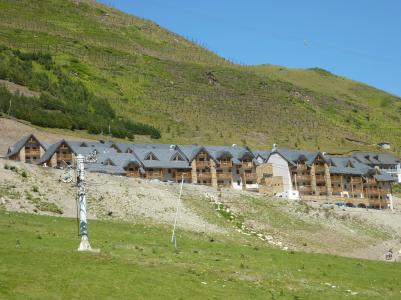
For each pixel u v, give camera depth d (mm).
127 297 42812
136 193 114500
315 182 182750
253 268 60875
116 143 178375
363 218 138125
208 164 171000
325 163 184250
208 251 69938
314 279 60062
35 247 55719
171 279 49125
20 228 70875
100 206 104375
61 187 107812
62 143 158125
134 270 49938
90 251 55344
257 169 180750
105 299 41812
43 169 112812
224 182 172500
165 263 55938
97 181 114938
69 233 72438
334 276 62812
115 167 153875
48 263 48500
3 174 104000
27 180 105375
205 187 132375
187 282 49156
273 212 127062
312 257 73938
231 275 55594
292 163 179625
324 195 180875
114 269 49250
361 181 189750
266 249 78500
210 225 108625
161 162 165125
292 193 173750
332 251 112375
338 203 169625
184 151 174500
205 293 46812
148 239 75750
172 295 44844
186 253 65562
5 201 93812
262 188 177750
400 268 72125
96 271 47906
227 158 173750
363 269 68812
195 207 117000
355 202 181000
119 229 85625
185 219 108438
